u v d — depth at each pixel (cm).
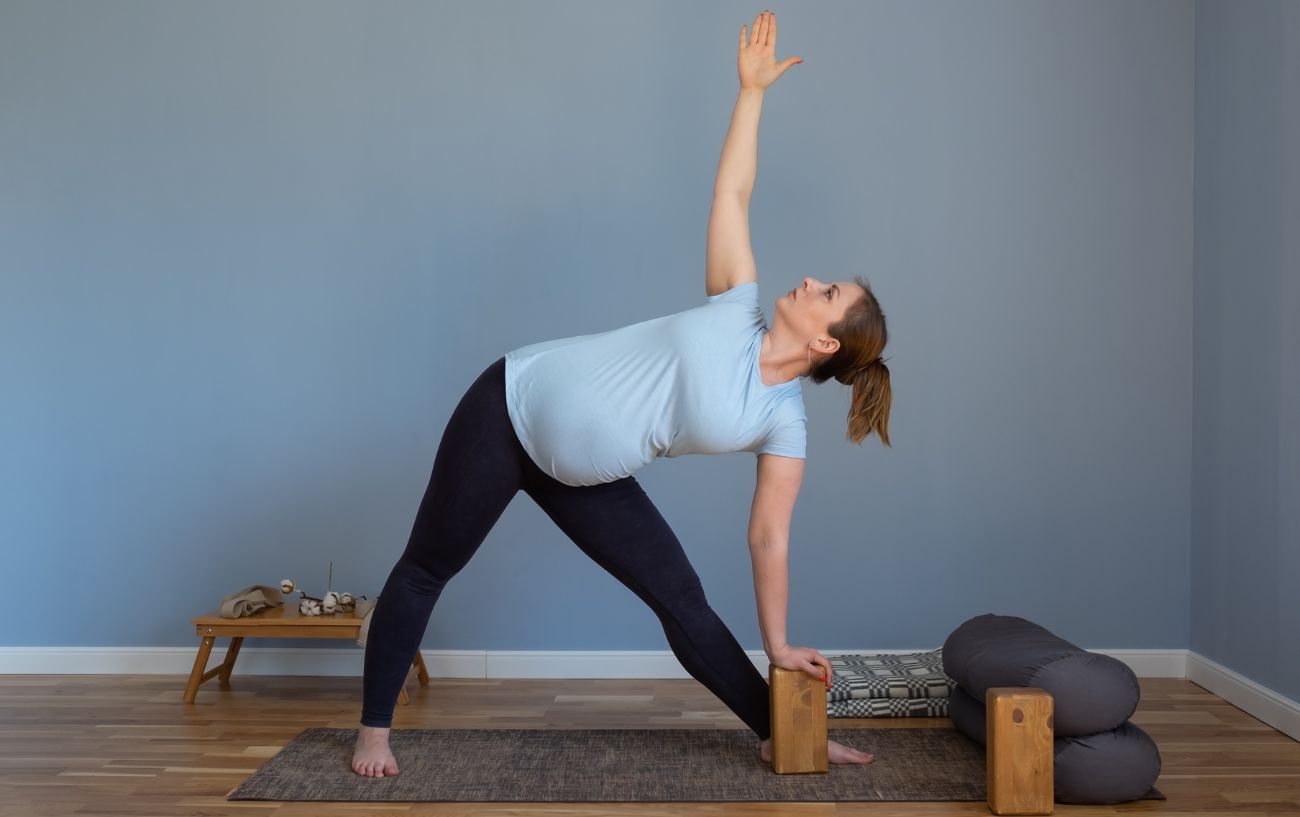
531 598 393
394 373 393
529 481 267
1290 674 319
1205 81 381
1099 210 392
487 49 394
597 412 247
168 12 395
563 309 392
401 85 395
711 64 392
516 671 390
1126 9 392
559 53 394
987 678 272
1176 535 389
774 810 248
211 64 395
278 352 394
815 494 392
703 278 391
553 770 274
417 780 266
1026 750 243
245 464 394
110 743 302
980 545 391
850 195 392
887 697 331
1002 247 392
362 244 394
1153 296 390
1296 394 319
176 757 289
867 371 259
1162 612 389
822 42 392
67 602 394
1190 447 390
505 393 258
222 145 395
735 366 248
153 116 395
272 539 393
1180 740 307
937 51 392
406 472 393
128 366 395
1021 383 391
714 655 276
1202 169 383
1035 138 392
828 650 391
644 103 392
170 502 394
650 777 269
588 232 392
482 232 393
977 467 391
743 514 391
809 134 392
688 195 391
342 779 267
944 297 392
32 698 354
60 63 395
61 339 395
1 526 394
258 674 390
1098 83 391
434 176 393
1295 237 321
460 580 394
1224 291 366
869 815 245
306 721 327
